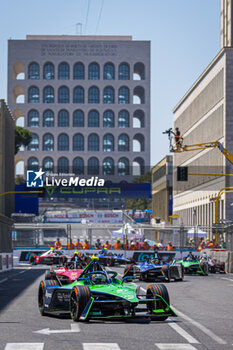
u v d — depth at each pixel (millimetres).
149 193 119000
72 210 167500
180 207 122000
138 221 145125
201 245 53406
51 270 20156
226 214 84625
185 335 11008
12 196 108438
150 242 57906
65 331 11523
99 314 13922
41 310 14555
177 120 126250
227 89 86625
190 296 20047
